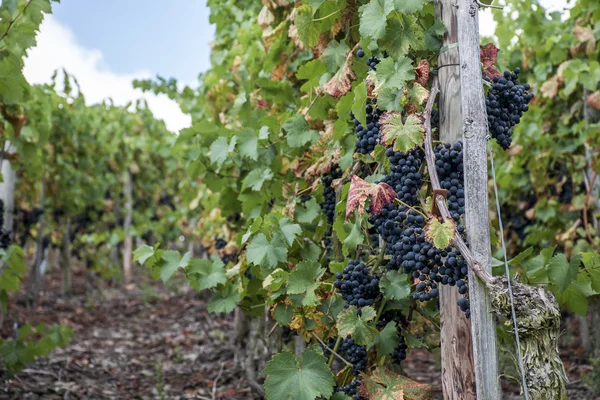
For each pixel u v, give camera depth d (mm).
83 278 13289
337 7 2758
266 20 3668
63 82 5926
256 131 3342
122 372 5633
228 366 5602
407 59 2178
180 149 5789
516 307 1709
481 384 1784
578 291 2557
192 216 10719
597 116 4961
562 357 5457
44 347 4316
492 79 2154
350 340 2551
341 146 2816
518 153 5594
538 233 5070
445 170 2016
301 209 3035
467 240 1861
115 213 12352
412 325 2822
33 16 3170
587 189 5012
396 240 2109
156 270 3152
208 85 5699
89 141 10047
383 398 2355
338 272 2553
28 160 4668
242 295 3121
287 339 3885
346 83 2627
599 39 4664
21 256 4352
